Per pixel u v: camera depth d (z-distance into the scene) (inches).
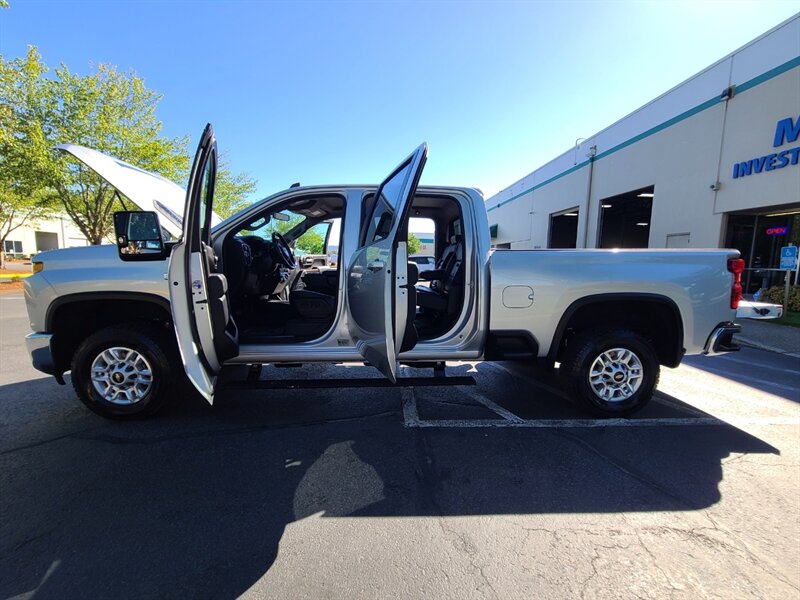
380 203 127.6
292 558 78.9
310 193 144.5
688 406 158.4
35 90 573.9
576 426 138.1
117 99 621.3
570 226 924.6
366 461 114.8
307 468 111.0
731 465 113.4
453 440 127.7
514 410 152.1
